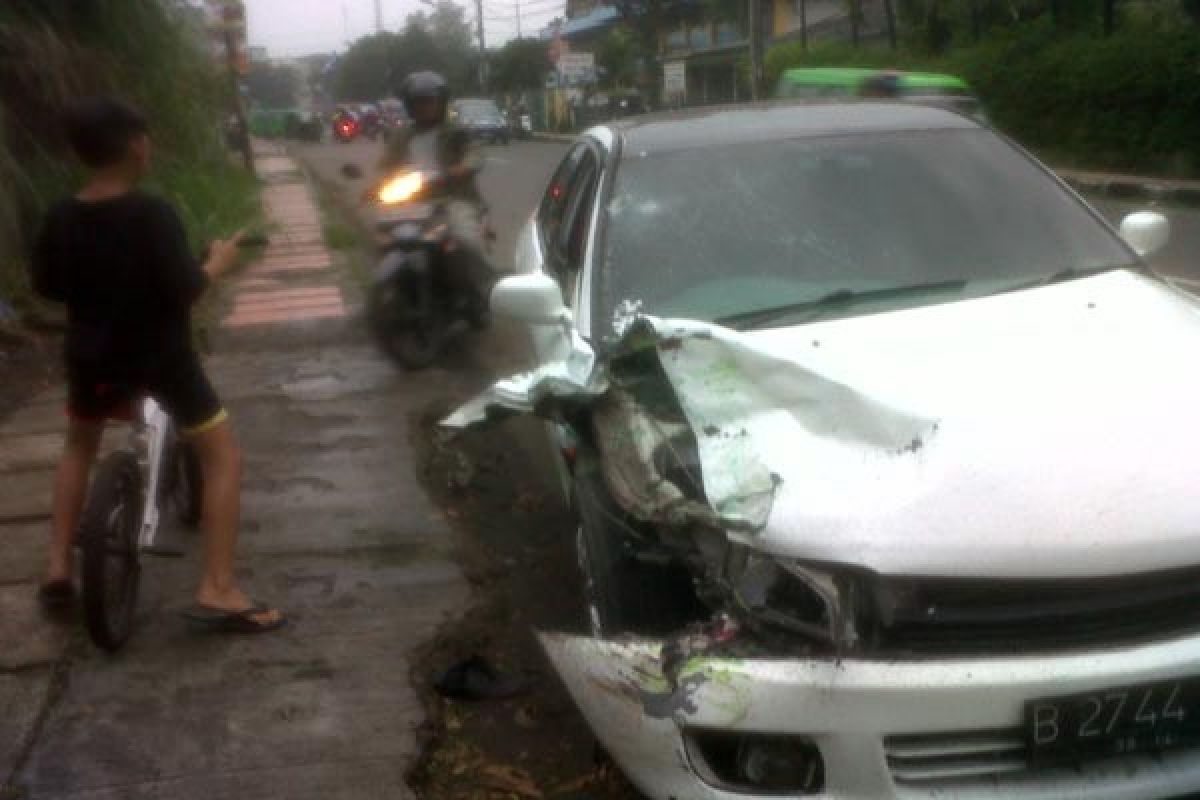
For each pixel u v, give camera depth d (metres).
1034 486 3.23
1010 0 29.58
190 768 4.11
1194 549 3.16
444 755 4.22
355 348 9.59
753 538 3.28
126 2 13.35
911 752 3.16
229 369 9.09
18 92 11.30
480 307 9.14
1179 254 14.05
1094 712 3.12
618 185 4.93
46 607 5.20
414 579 5.44
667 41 50.66
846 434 3.50
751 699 3.15
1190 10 24.89
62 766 4.14
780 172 4.93
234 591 4.97
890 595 3.14
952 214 4.78
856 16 34.78
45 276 4.67
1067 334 3.99
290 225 17.88
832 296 4.43
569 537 5.96
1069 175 24.11
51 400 8.32
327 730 4.30
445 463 6.93
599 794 3.99
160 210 4.58
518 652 4.87
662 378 3.87
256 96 83.62
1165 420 3.45
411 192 8.72
